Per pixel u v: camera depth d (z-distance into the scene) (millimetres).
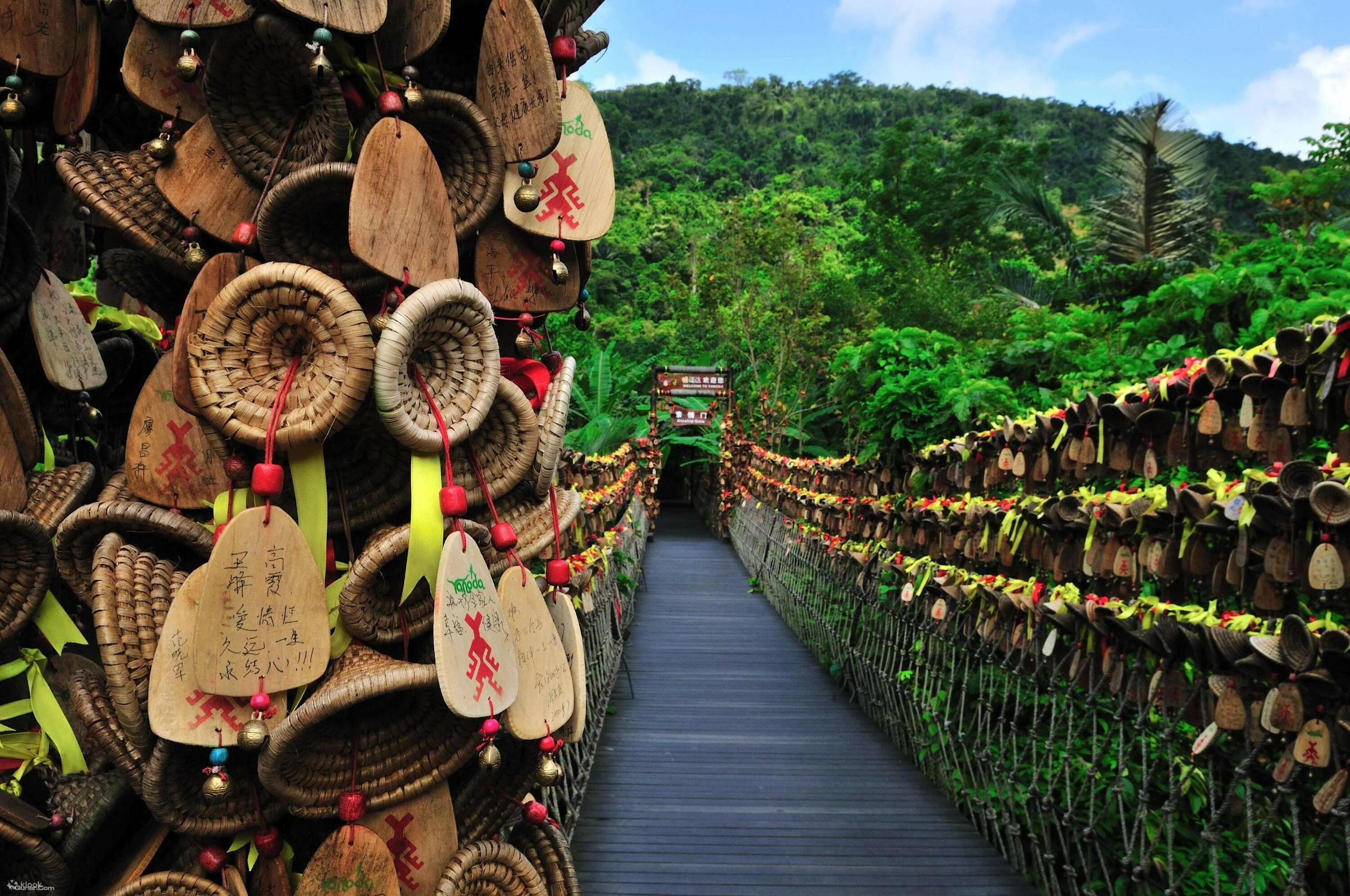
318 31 1459
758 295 15766
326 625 1544
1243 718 2092
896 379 4742
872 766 4520
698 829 3719
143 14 1582
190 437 1673
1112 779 2992
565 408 1765
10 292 1777
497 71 1694
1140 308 6855
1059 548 3088
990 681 3746
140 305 2744
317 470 1577
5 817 1521
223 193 1668
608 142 1906
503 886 1727
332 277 1651
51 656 1791
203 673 1408
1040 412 4539
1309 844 2516
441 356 1597
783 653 7160
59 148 1925
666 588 10648
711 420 16719
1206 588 2471
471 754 1644
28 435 1743
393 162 1535
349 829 1545
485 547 1700
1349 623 2014
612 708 5531
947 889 3180
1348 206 10047
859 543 5859
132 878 1575
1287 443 2221
